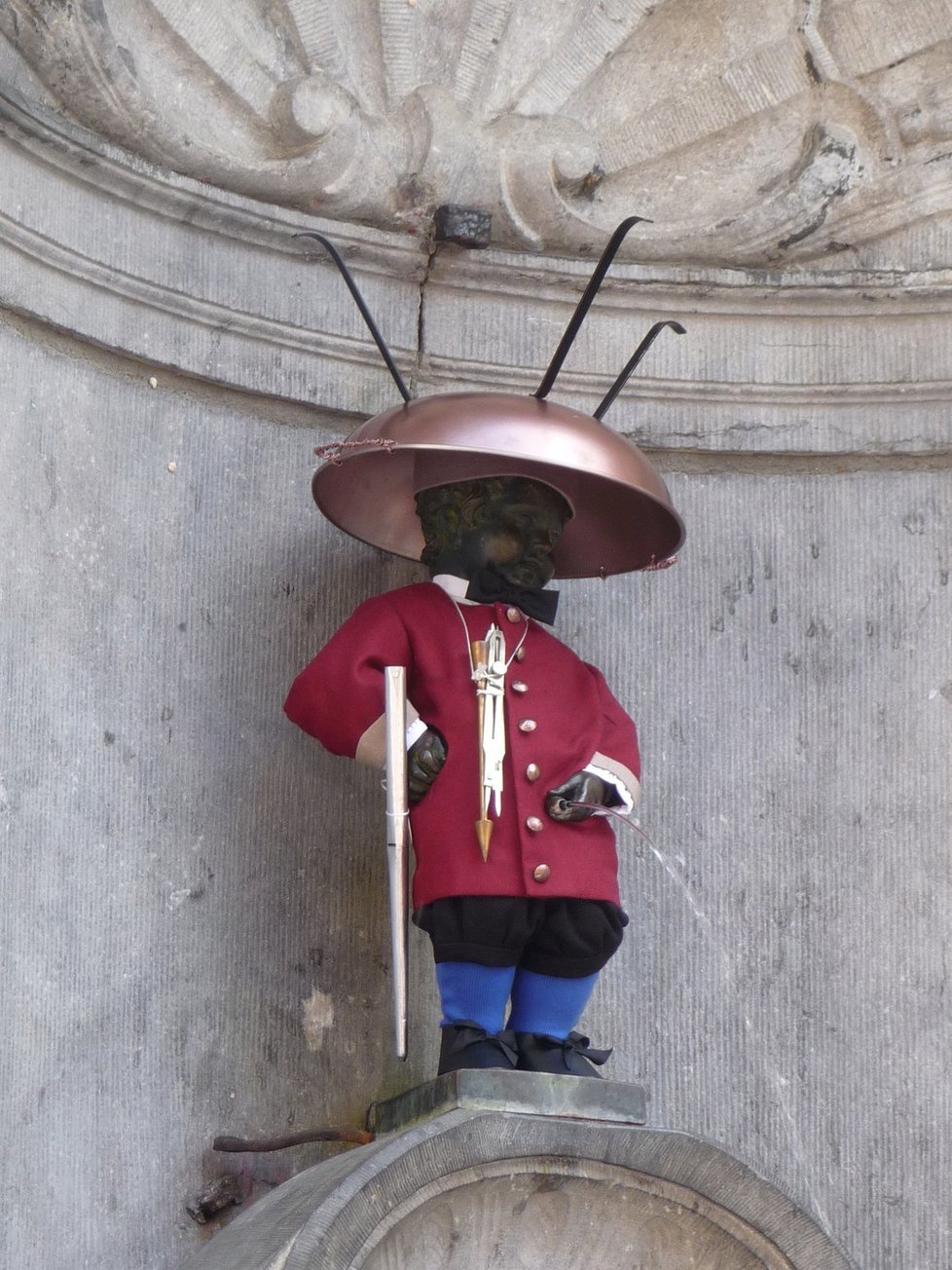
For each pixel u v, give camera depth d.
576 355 9.27
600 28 9.41
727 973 8.71
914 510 9.26
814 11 9.41
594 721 7.77
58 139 8.10
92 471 8.28
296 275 8.91
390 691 7.50
